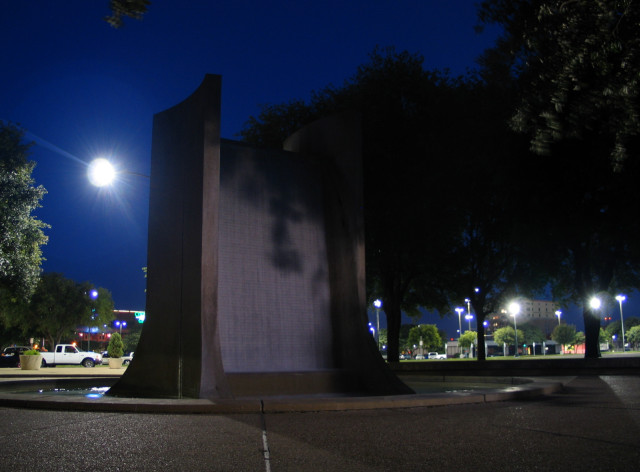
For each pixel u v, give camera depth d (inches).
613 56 446.9
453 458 229.9
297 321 549.3
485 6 629.0
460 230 1259.2
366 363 535.5
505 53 656.4
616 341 5275.6
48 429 314.2
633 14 418.3
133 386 497.4
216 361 455.2
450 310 1525.6
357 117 589.9
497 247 1275.8
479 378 799.7
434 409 405.7
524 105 543.5
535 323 5733.3
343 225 582.2
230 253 529.0
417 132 1160.2
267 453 242.8
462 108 1145.4
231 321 512.7
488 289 1274.6
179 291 486.9
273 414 385.4
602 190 904.3
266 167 574.9
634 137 768.3
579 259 1038.4
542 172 930.7
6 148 1227.9
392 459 229.1
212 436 289.1
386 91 1175.0
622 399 467.2
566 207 939.3
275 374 497.7
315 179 604.1
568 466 212.2
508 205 1002.1
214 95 489.1
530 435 285.1
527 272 1245.7
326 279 580.1
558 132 521.3
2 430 310.8
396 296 1240.8
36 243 1358.3
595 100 477.1
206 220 472.1
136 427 322.3
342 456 235.8
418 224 1152.2
